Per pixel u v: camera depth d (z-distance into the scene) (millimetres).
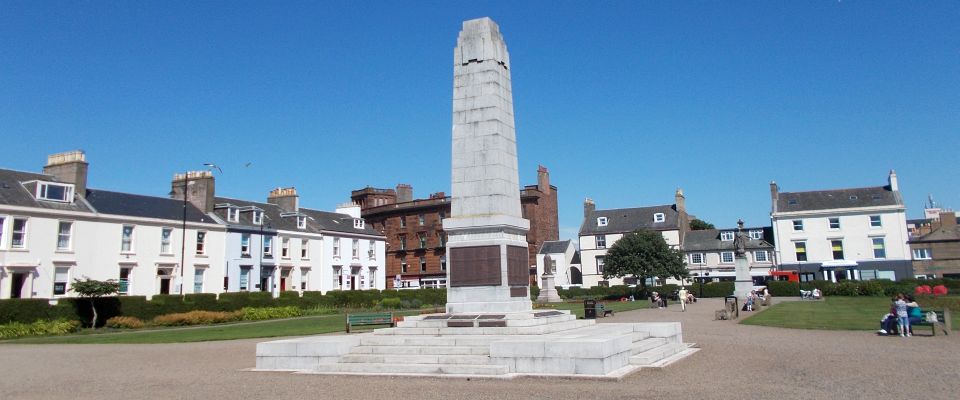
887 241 69438
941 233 69125
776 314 34844
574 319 21859
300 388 14039
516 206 21672
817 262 71625
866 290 57906
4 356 22703
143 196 52500
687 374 14672
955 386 12555
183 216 52688
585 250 83000
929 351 18062
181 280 51094
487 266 20281
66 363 20094
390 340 18125
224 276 54844
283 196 67188
